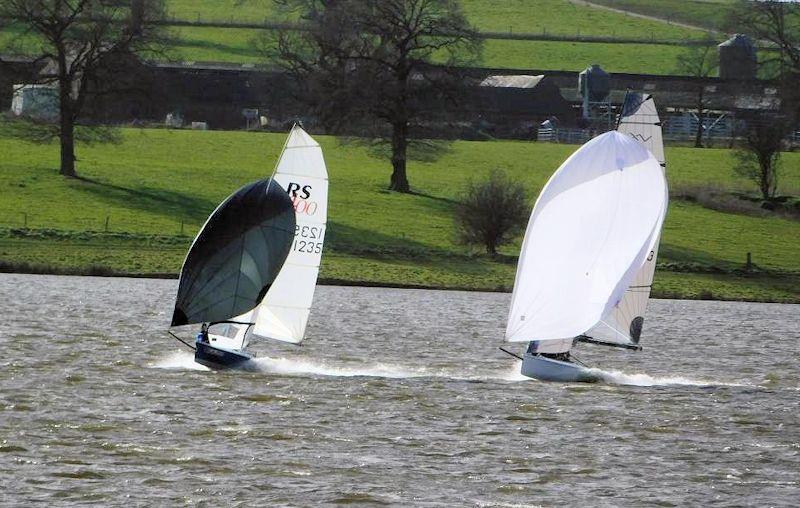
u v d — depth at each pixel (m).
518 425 116.00
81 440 103.56
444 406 124.56
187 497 88.12
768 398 137.25
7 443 101.31
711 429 117.12
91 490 89.06
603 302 141.50
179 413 115.81
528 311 143.75
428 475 95.88
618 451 106.25
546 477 96.38
